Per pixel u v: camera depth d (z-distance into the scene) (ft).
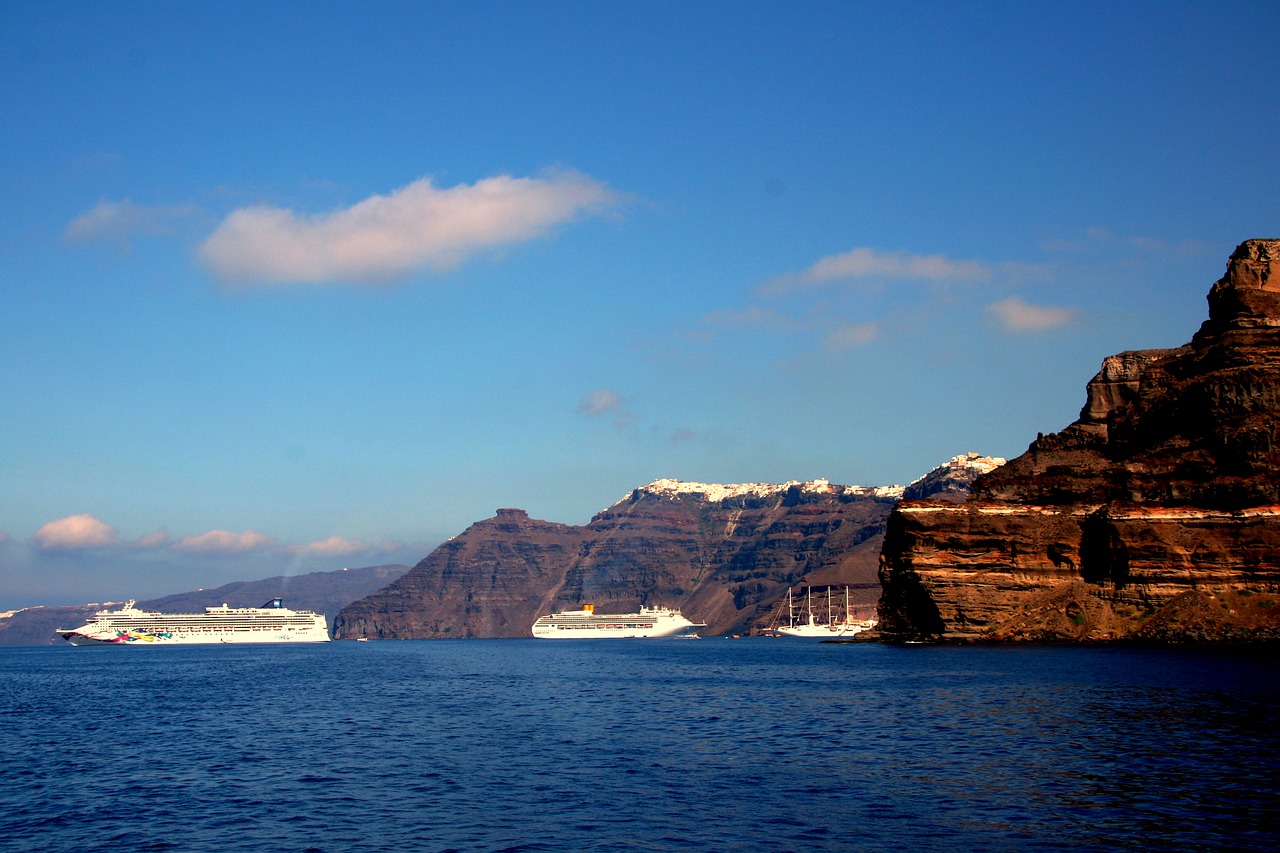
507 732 308.19
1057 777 216.74
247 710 393.50
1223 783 207.51
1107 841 169.07
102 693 502.38
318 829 187.83
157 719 368.48
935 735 279.90
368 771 243.60
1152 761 230.27
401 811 200.34
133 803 213.66
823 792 209.05
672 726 315.17
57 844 181.47
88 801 216.54
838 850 167.84
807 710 348.79
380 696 448.65
